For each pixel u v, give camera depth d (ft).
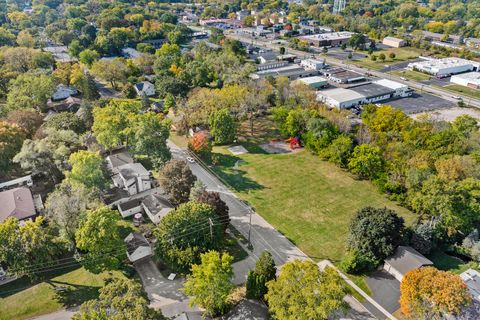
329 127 306.55
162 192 250.57
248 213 234.99
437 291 143.95
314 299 135.95
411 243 196.65
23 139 267.39
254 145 326.44
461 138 277.03
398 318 163.22
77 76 417.49
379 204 245.45
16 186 252.01
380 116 324.19
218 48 592.19
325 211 238.27
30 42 568.82
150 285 177.58
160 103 400.26
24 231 168.76
